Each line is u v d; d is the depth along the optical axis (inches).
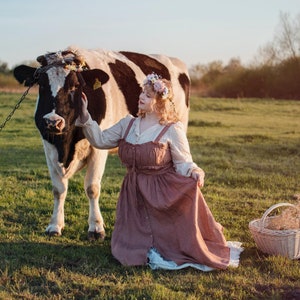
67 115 231.5
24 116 839.1
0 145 572.7
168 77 342.3
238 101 1355.8
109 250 238.7
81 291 194.7
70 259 226.5
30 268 213.0
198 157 503.2
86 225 274.4
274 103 1321.4
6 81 1401.3
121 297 187.9
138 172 227.6
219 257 222.8
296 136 703.1
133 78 297.4
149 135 224.4
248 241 256.4
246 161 492.7
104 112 264.4
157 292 188.7
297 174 435.8
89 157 261.1
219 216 298.2
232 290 197.0
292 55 1690.5
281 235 227.6
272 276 212.2
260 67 1733.5
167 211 221.9
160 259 219.6
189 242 219.1
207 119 934.4
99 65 279.4
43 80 235.0
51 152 252.4
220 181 400.8
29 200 323.9
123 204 230.8
